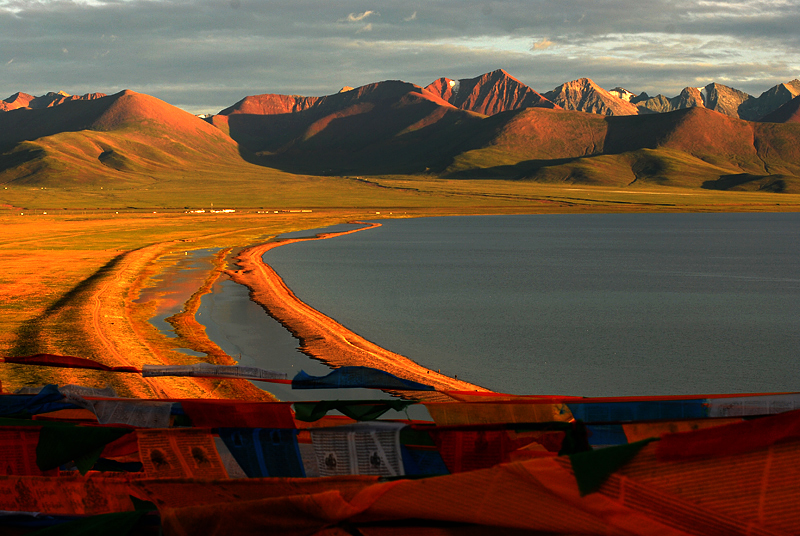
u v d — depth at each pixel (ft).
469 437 10.37
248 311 146.41
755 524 7.02
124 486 10.83
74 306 137.18
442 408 12.28
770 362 114.73
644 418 11.56
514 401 11.69
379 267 276.21
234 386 76.74
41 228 469.16
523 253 361.10
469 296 194.59
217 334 120.37
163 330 119.44
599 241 460.14
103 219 605.73
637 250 387.96
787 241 467.11
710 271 280.10
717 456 7.19
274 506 8.97
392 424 10.39
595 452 7.61
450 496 8.07
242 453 10.69
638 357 117.08
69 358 16.24
